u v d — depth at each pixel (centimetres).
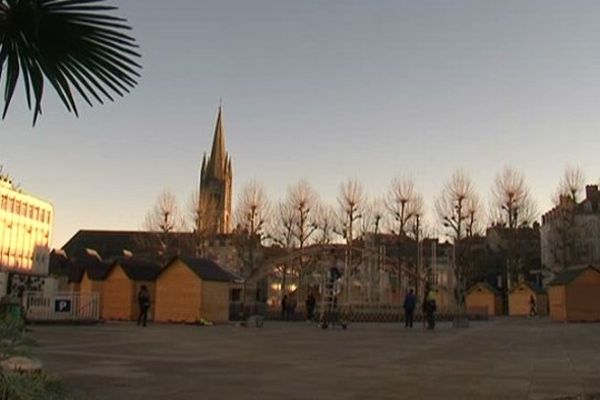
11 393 448
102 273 4050
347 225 7244
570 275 4362
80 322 3244
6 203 5872
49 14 523
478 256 7319
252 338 2478
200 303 3600
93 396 1019
